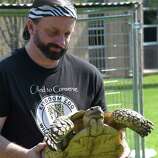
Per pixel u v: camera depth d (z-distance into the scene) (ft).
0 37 35.01
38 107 15.74
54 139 12.87
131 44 29.96
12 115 15.75
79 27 40.19
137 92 29.58
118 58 32.73
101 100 16.87
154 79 96.68
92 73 16.66
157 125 48.70
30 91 15.76
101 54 33.94
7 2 42.55
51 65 15.94
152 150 38.86
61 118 13.82
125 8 28.50
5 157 15.29
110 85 32.32
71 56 16.56
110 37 33.42
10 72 15.72
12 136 15.80
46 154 14.33
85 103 16.46
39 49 15.46
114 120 14.26
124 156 14.71
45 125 15.66
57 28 15.02
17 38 34.30
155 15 109.91
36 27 15.33
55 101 15.94
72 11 15.06
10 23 34.30
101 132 13.91
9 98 15.66
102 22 32.01
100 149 14.34
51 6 14.93
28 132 15.66
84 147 14.08
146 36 110.73
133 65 29.50
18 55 15.96
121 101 31.53
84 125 13.94
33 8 15.40
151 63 110.93
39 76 15.88
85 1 43.04
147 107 63.93
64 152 14.12
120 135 14.44
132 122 14.07
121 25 32.07
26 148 15.67
